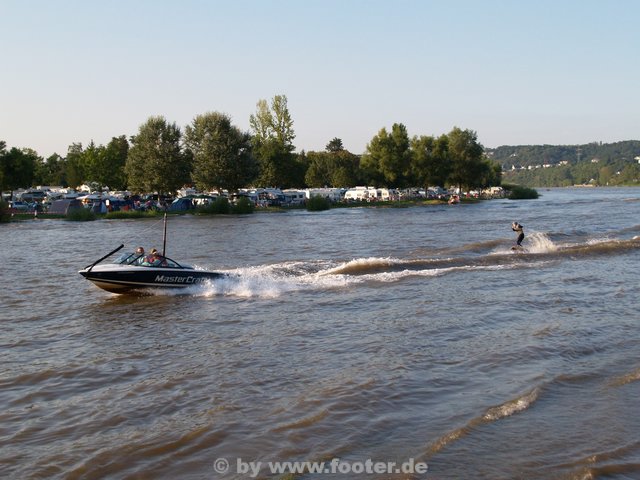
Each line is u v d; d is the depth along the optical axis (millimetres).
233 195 101250
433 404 10641
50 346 15156
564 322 16656
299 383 11852
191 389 11711
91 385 12125
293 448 9039
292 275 25594
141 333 16422
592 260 29875
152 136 101875
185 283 22391
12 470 8531
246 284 23359
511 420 9930
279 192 107625
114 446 9258
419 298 20547
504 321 16953
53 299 21469
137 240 44812
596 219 62375
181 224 64312
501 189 158875
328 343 14875
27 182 98188
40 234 52031
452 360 13211
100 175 125812
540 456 8672
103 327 17188
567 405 10547
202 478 8227
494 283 23438
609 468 8312
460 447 8969
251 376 12375
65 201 84438
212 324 17328
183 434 9617
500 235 44219
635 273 25609
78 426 10062
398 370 12531
